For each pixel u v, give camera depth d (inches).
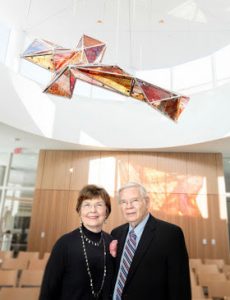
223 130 247.6
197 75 296.4
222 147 281.9
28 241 294.7
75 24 273.4
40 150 327.9
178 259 57.1
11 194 339.6
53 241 293.0
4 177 345.4
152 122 301.7
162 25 270.2
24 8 253.3
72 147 310.3
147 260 57.2
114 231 73.6
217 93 263.9
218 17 252.5
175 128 287.6
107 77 117.2
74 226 296.2
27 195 337.4
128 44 296.4
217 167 299.4
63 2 244.8
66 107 295.1
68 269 57.4
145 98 123.0
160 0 239.1
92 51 128.3
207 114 267.0
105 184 307.6
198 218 285.7
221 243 275.0
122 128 304.7
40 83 279.1
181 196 294.7
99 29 279.3
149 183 302.5
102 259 60.0
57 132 283.4
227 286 137.6
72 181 312.8
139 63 319.6
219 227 280.2
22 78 259.0
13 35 275.7
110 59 314.3
